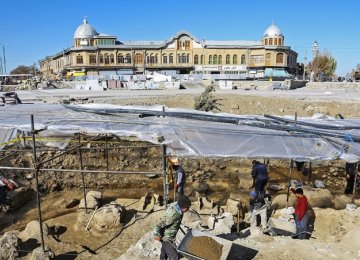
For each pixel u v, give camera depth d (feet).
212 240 24.98
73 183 49.73
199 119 49.65
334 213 37.60
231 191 48.29
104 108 57.00
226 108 128.47
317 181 51.42
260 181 39.50
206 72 295.28
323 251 28.40
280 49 294.25
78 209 40.91
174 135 40.19
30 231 33.63
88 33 301.43
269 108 125.08
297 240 30.48
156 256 27.50
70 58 299.58
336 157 36.81
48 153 53.88
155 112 53.01
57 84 206.28
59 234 35.22
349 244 29.84
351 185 47.75
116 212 36.24
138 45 294.87
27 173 49.44
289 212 38.75
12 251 29.45
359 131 46.62
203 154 35.76
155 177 51.90
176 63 295.07
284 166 59.72
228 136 40.50
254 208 37.73
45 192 47.60
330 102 123.34
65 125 44.55
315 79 265.75
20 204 42.63
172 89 189.16
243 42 313.53
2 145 41.63
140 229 35.63
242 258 27.17
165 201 30.48
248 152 36.47
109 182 50.08
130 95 142.10
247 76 258.37
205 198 43.57
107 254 31.27
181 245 23.75
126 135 41.50
